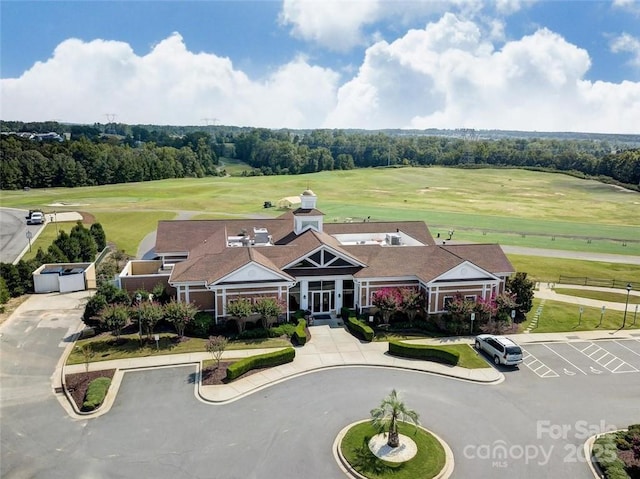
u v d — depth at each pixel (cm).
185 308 3916
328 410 2989
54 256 5784
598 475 2459
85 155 16700
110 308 3875
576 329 4422
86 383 3241
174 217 9738
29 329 4188
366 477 2362
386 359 3716
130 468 2445
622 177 19225
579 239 8950
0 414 2923
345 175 19725
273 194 13875
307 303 4547
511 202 13975
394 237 5334
